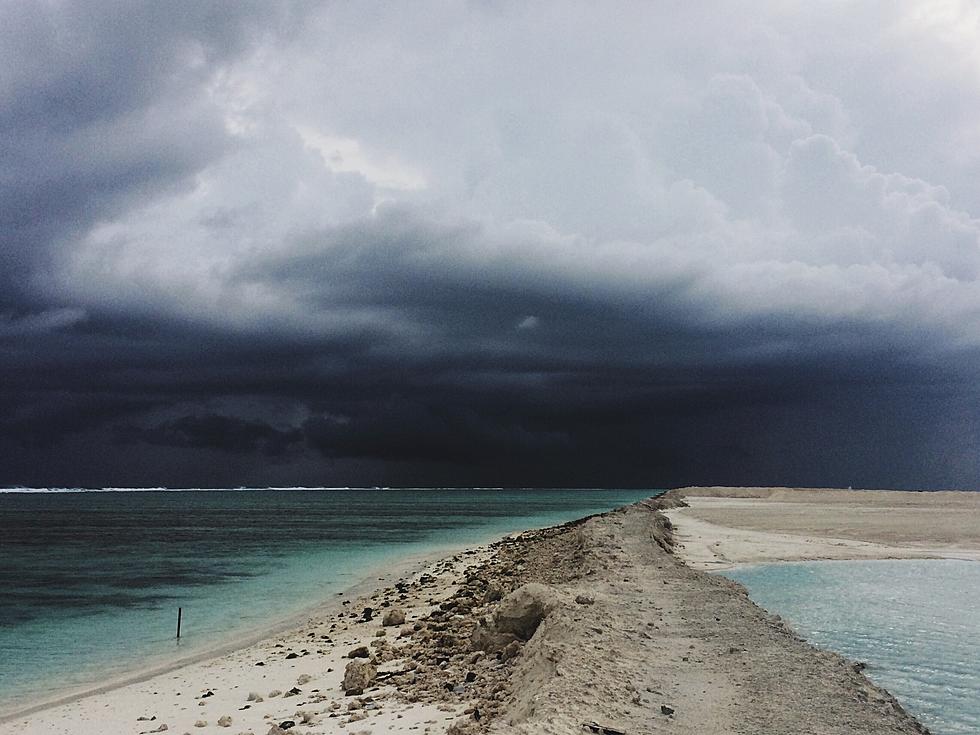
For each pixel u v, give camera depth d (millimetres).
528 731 8133
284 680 14484
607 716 9016
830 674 11586
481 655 14156
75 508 160000
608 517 56125
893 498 102062
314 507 156625
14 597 30641
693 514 64688
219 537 67062
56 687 15992
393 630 19750
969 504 84000
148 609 27125
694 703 10000
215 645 20125
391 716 10398
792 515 61312
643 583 21703
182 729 11266
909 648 14555
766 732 8828
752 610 16875
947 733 9656
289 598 29000
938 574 25297
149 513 130875
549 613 14609
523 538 52062
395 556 45125
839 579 24141
